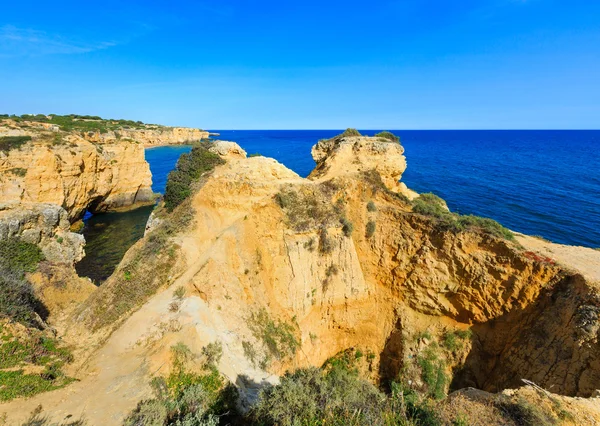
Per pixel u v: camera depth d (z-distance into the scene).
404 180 72.88
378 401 11.73
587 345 16.61
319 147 37.16
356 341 26.67
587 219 45.75
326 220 26.72
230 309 20.94
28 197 43.91
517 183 69.19
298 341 23.66
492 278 22.38
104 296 21.56
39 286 25.77
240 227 24.77
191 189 29.02
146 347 16.70
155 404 12.43
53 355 16.14
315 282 25.83
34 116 79.50
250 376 17.59
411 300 25.64
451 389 22.44
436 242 24.86
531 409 11.40
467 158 114.75
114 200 62.28
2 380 12.72
